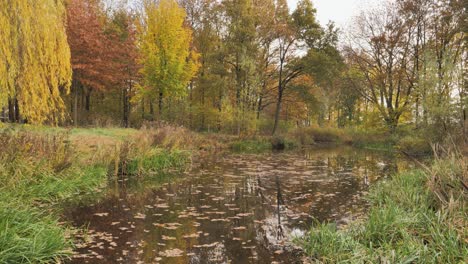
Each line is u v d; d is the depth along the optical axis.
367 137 28.14
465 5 20.05
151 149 12.94
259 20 26.73
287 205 8.20
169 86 21.19
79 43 19.09
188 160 15.26
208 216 7.20
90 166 10.16
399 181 8.65
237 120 23.95
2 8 7.99
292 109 36.75
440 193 5.99
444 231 4.77
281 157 18.55
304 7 26.81
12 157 7.85
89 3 22.22
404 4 24.92
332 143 31.78
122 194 8.98
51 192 8.10
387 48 26.86
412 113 20.20
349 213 7.48
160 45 20.98
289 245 5.61
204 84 25.86
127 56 22.89
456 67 15.15
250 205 8.18
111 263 4.73
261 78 26.50
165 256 5.05
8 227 4.75
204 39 27.33
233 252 5.29
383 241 5.03
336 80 29.41
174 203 8.22
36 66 8.59
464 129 12.09
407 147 20.39
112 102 28.75
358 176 12.47
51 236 4.95
